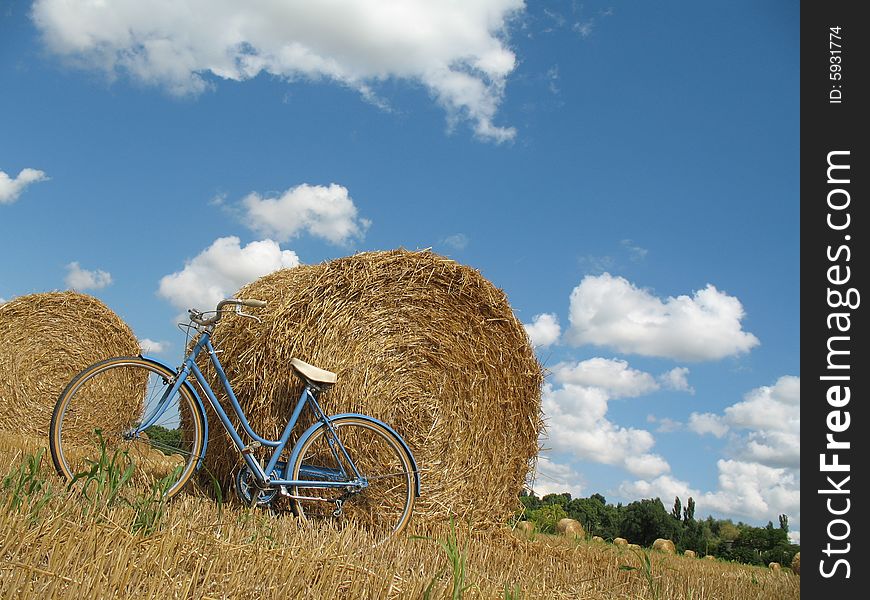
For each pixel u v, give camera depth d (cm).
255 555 337
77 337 1168
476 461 661
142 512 349
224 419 527
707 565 822
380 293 619
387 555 446
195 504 472
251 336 577
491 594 363
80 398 1117
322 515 560
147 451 510
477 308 666
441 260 648
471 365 661
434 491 636
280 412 567
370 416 602
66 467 461
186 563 312
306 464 566
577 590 470
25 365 1145
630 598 475
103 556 284
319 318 588
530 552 625
